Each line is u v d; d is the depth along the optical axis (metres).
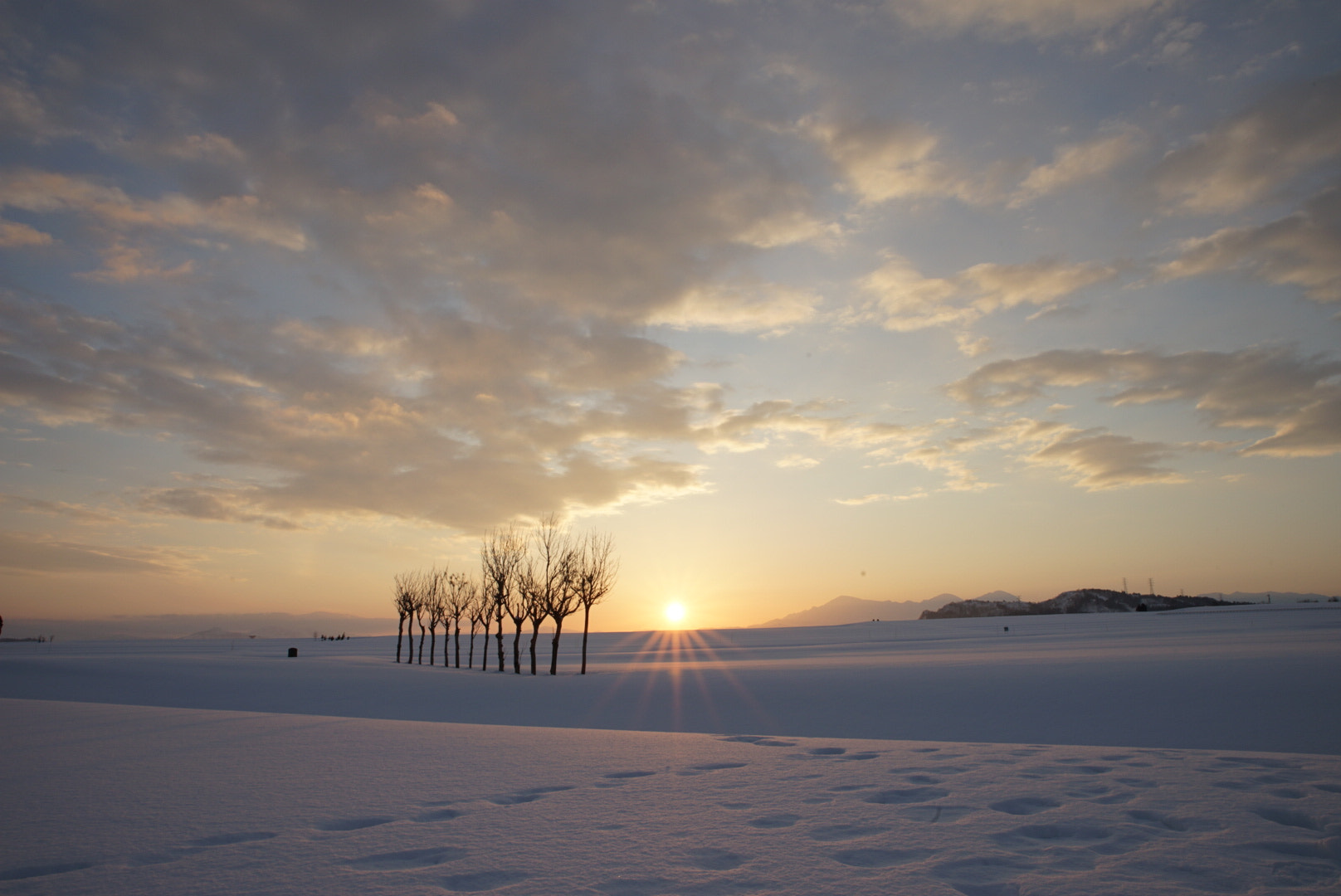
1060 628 124.38
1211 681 28.45
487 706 28.69
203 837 6.25
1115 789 7.73
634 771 9.17
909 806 7.18
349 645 137.62
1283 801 7.17
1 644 137.62
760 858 5.58
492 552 55.62
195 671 41.12
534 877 5.18
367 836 6.26
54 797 7.76
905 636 124.25
